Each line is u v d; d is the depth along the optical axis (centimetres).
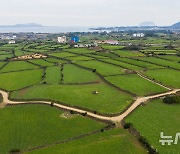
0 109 8900
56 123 7650
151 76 13000
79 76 13362
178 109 8569
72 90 10838
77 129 7231
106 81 12181
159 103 9200
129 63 16425
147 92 10425
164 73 13675
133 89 10800
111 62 16838
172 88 11056
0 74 14312
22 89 11238
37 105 9200
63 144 6328
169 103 9106
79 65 16162
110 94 10244
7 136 6869
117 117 7988
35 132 7088
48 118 8031
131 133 6831
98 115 8181
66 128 7300
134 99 9606
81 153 5844
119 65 15762
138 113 8206
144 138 6341
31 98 9900
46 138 6738
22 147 6294
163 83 11750
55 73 14200
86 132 7038
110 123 7575
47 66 16325
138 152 5853
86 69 15150
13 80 12900
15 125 7556
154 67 15212
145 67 15200
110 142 6328
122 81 12088
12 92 10819
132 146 6125
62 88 11156
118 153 5816
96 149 6009
